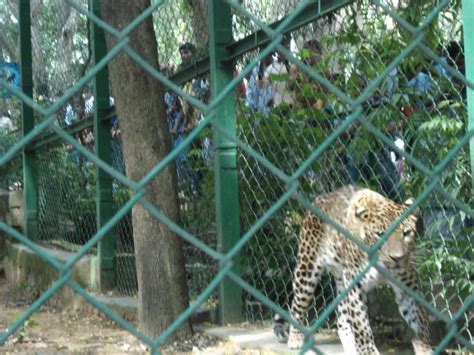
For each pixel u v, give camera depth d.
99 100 8.04
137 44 5.54
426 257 4.72
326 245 5.20
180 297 5.77
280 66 6.18
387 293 5.34
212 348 5.55
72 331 6.63
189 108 6.93
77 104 8.91
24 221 10.58
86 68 8.54
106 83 8.07
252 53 6.16
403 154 2.16
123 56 5.50
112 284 7.89
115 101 5.69
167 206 5.71
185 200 7.14
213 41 6.12
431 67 4.69
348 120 2.09
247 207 6.44
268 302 1.99
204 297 1.89
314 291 5.63
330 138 2.06
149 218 5.70
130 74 5.53
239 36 6.38
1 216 11.10
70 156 9.36
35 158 10.54
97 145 8.06
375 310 5.61
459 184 4.45
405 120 4.88
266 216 1.97
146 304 5.74
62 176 9.63
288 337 5.36
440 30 4.66
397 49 4.89
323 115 5.73
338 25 5.57
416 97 4.88
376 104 5.23
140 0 5.51
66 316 7.52
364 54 5.20
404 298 4.75
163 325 5.71
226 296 6.14
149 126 5.61
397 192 5.14
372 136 5.14
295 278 5.40
